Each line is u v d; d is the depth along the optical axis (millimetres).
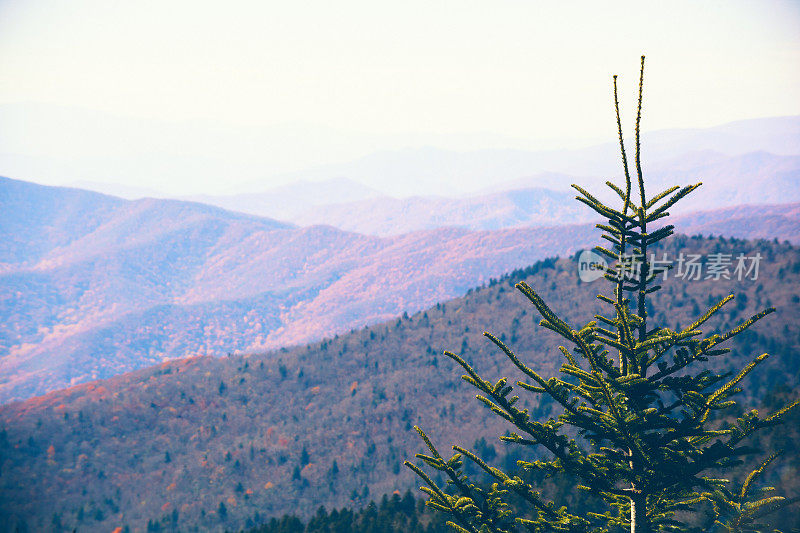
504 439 11609
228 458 146500
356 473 137375
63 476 139500
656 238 10672
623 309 10898
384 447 144125
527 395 137500
